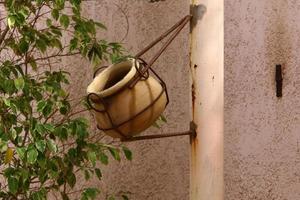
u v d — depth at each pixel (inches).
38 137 158.4
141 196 188.7
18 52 179.8
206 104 131.3
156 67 186.1
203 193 131.9
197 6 132.0
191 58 133.0
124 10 195.6
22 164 170.4
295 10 148.5
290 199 145.6
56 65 209.3
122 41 195.6
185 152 176.7
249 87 156.6
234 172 158.1
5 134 160.7
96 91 128.8
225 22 162.7
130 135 128.4
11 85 166.1
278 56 151.0
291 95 147.6
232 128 159.5
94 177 200.5
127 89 125.0
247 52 157.6
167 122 182.1
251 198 153.9
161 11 185.5
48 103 165.6
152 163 186.1
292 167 145.7
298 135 145.1
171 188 180.7
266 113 152.3
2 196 173.9
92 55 188.2
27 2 176.4
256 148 153.6
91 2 205.0
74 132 162.9
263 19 154.6
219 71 131.1
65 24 176.9
